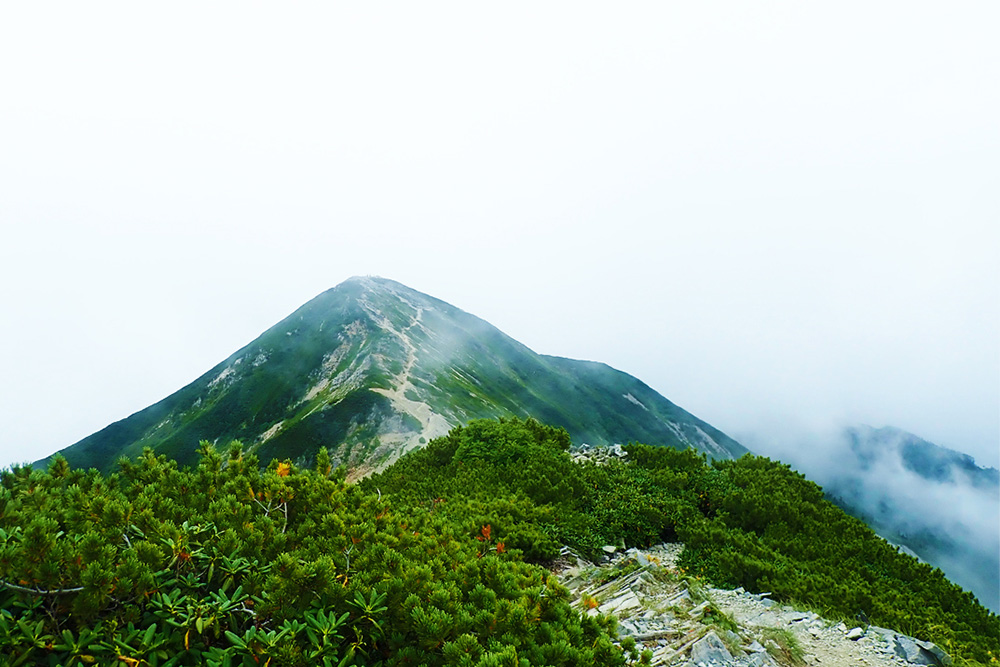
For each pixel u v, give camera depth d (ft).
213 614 12.66
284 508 19.72
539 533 39.88
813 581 34.24
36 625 11.16
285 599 13.70
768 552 40.88
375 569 15.58
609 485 54.24
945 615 33.45
